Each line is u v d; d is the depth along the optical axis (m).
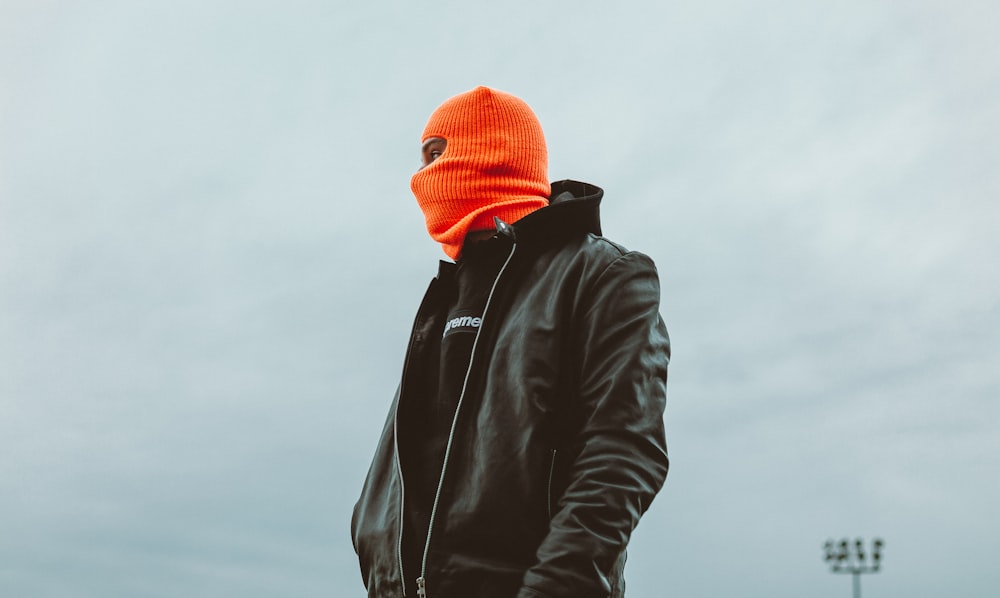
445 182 2.71
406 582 2.43
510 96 2.79
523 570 2.29
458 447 2.42
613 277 2.48
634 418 2.32
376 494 2.67
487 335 2.52
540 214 2.56
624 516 2.22
